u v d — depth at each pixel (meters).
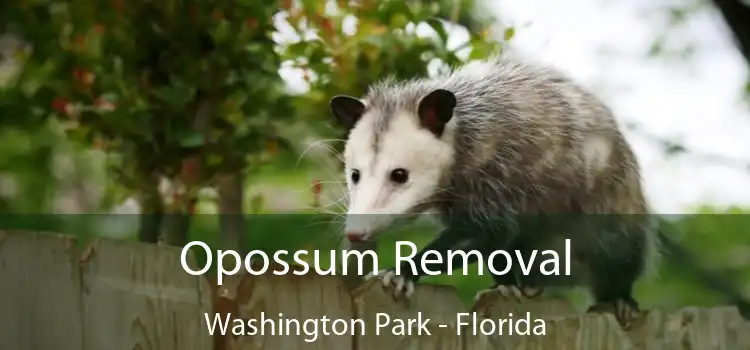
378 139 2.64
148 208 2.96
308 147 3.10
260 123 2.96
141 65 2.86
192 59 2.84
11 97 2.94
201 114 2.87
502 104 2.75
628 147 2.88
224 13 2.86
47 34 2.93
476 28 4.26
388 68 3.04
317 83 3.08
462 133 2.69
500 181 2.69
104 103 2.88
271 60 2.94
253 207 3.52
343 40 3.07
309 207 3.08
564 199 2.71
